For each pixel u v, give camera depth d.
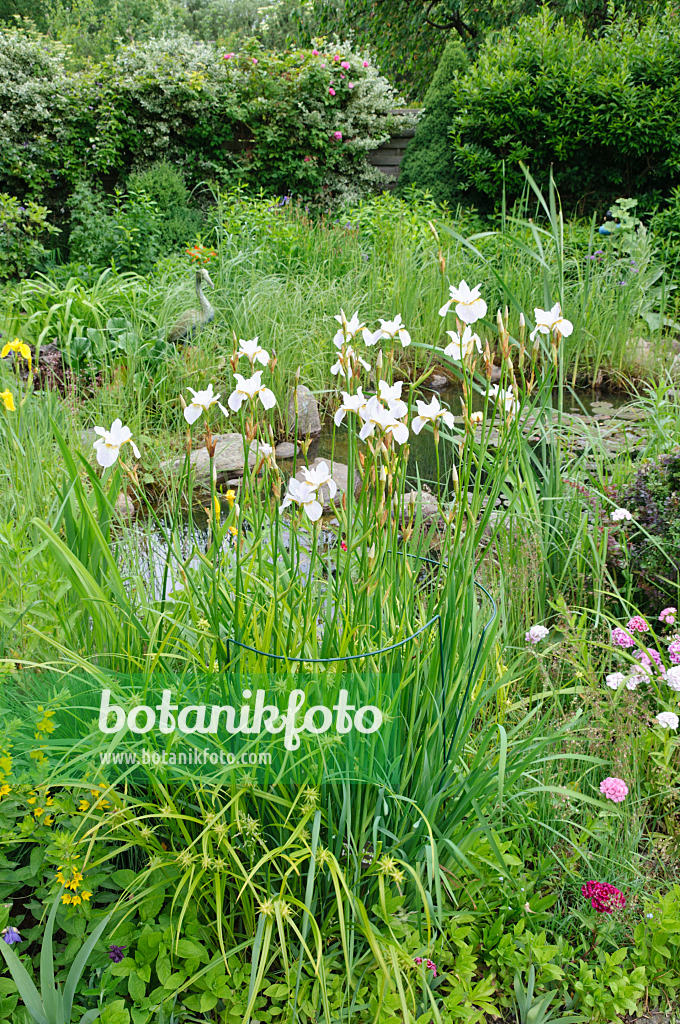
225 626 1.85
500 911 1.94
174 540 2.23
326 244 7.89
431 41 16.02
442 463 4.96
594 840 2.11
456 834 1.94
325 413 5.90
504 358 1.95
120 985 1.72
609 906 1.83
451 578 1.80
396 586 1.93
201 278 5.95
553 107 9.38
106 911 1.75
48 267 8.14
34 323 5.90
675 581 2.98
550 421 3.46
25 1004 1.54
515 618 2.91
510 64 9.61
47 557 2.16
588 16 13.43
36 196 9.41
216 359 5.61
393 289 7.08
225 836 1.65
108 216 8.77
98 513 1.95
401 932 1.78
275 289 6.60
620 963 1.90
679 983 1.87
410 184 10.66
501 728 1.81
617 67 9.15
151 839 1.73
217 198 9.37
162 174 9.37
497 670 2.33
